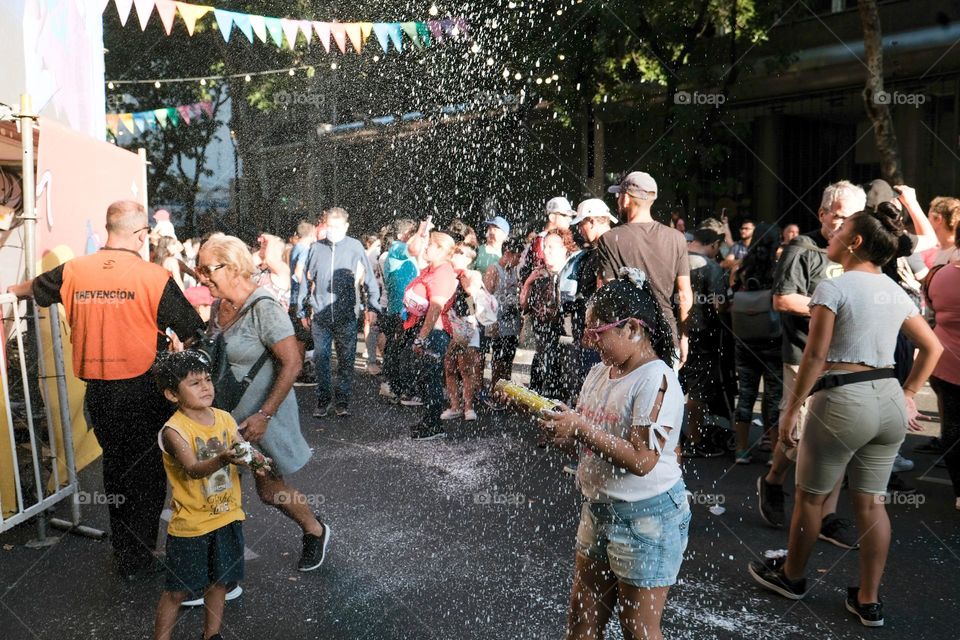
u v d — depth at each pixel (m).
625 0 13.50
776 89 14.30
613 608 2.75
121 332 3.91
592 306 2.61
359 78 17.73
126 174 6.07
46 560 4.20
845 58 13.52
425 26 9.82
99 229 5.54
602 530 2.63
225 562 3.28
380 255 10.40
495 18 14.58
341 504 5.09
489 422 7.45
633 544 2.56
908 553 4.27
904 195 6.14
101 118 7.98
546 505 5.06
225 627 3.47
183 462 3.13
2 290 5.26
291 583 3.90
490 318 7.46
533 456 6.24
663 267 4.92
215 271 3.82
